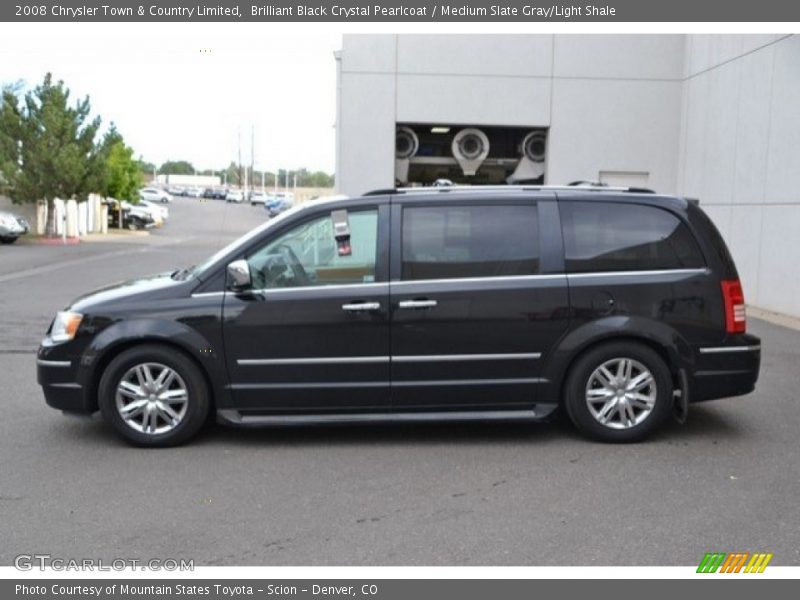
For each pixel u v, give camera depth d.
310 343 5.65
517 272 5.73
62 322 5.76
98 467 5.36
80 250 27.95
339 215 5.75
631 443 5.86
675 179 14.55
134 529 4.38
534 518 4.52
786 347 9.41
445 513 4.59
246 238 5.78
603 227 5.80
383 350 5.67
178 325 5.62
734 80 12.73
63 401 5.75
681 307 5.74
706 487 4.99
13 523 4.45
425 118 13.77
